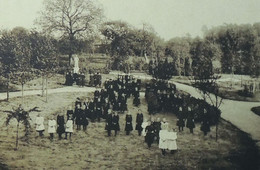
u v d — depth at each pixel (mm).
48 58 24000
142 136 20453
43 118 20172
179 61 22781
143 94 24719
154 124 19719
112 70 26000
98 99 22797
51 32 24188
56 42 24672
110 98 23688
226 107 21094
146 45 23406
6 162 17859
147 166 17641
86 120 21000
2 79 23922
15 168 17547
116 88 24219
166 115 22156
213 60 21594
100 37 24672
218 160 18141
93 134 20625
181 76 23250
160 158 18281
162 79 23219
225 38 21688
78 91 25312
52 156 18484
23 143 19391
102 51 25500
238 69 22000
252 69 21828
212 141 19484
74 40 24594
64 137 20359
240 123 20203
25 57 23250
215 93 20406
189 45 22328
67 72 26828
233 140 19062
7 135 19859
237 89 22156
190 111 20391
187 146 19172
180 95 21875
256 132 19547
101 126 21562
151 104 22141
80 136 20391
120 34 23953
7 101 22281
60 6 23875
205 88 20312
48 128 19984
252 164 18062
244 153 18578
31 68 23812
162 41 22984
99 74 26484
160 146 18438
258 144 18828
